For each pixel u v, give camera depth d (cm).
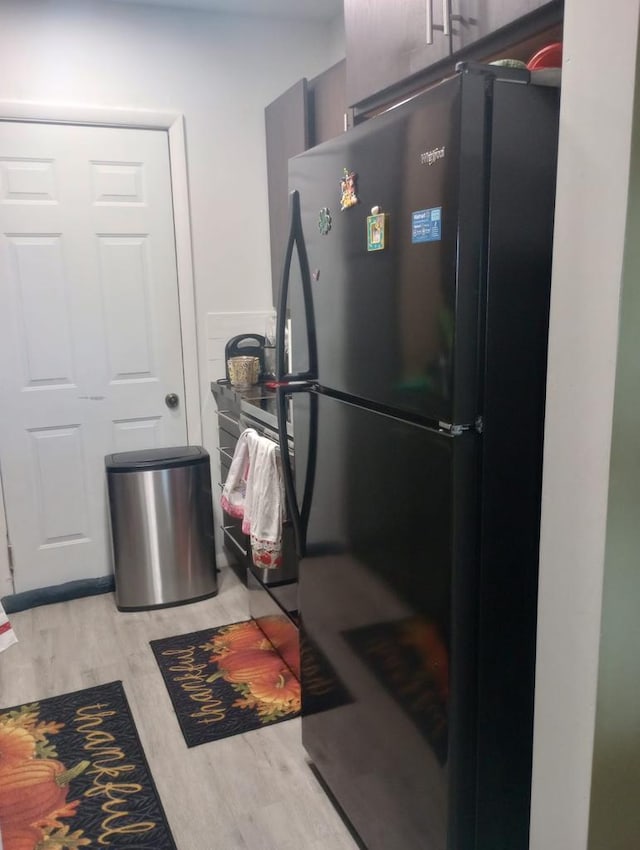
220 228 311
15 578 301
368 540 148
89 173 286
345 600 161
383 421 137
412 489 130
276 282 311
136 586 292
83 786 190
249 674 243
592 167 97
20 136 274
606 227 96
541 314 118
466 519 120
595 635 106
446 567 122
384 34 169
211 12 293
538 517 126
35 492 299
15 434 292
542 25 124
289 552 230
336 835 173
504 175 112
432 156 114
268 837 172
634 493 104
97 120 282
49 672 246
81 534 310
